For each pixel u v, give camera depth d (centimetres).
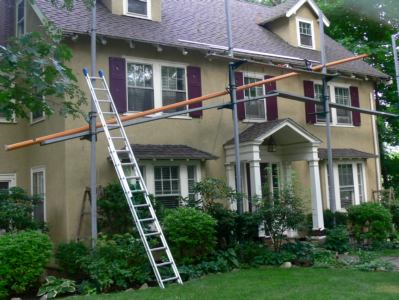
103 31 1141
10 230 1024
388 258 1106
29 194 1267
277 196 1086
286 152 1441
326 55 1684
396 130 2300
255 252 1029
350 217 1336
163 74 1269
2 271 783
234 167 1345
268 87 1456
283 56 1377
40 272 823
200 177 1262
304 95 1541
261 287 769
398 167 2264
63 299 736
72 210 1084
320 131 1564
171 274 857
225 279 849
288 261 1020
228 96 1366
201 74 1333
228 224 1044
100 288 808
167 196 1202
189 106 1291
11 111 619
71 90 652
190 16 1493
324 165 1541
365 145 1697
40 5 1145
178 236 919
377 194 1650
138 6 1313
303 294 707
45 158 1188
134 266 849
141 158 1110
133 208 843
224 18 1608
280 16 1634
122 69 1189
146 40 1188
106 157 1142
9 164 1253
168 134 1248
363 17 2283
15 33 1362
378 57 2178
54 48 604
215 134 1332
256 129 1328
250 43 1495
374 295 693
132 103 1209
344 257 1108
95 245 884
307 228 1221
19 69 638
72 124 1114
